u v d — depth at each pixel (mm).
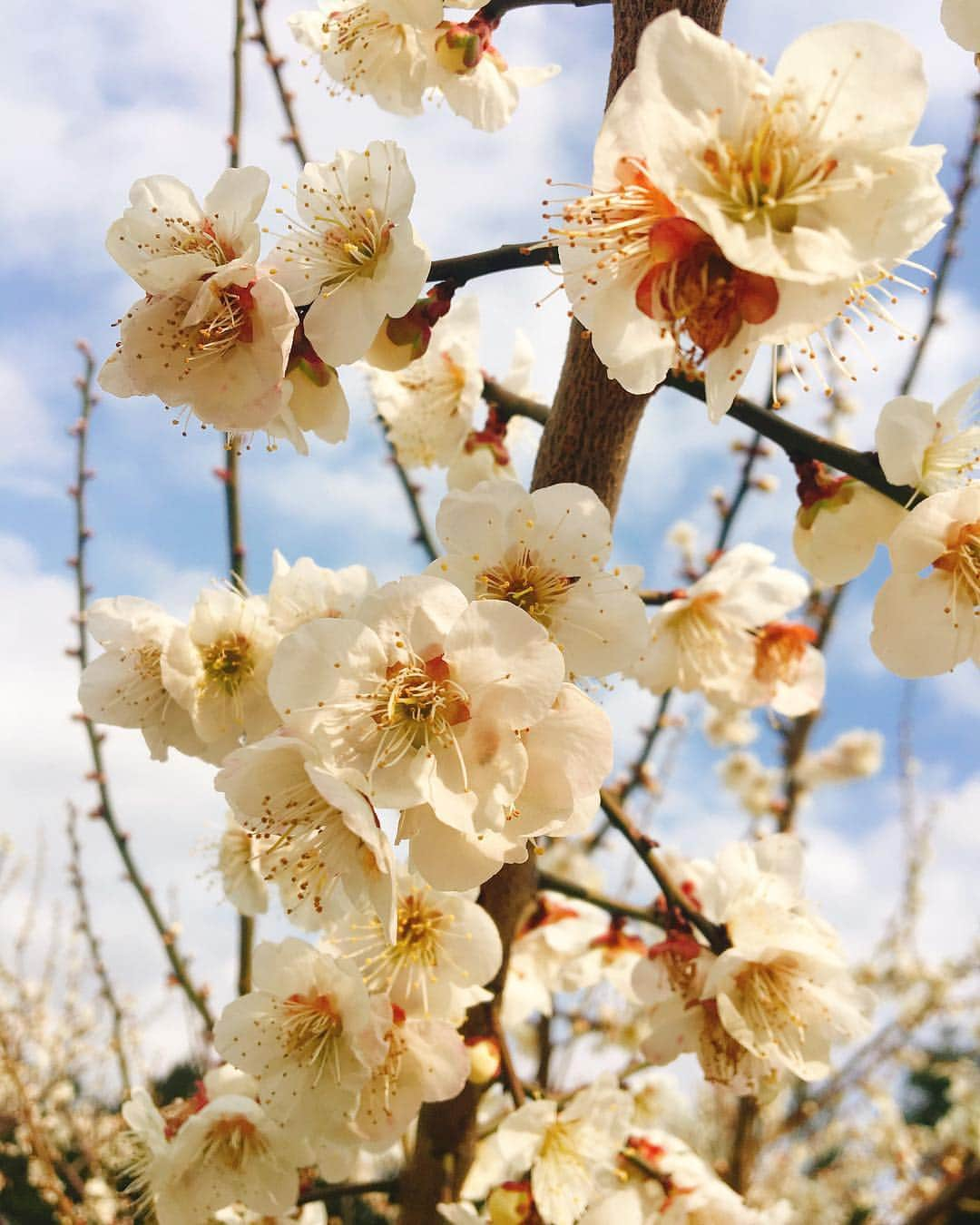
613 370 135
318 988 160
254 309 138
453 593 128
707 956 172
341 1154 165
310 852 132
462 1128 177
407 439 204
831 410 332
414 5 163
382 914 124
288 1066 157
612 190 124
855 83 119
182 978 220
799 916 177
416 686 124
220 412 140
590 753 124
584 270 130
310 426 149
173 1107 180
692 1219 182
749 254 116
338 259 144
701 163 120
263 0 221
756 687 203
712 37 119
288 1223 185
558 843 291
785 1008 167
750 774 463
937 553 144
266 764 126
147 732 173
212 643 168
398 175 143
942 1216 330
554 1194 170
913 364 268
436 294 150
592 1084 181
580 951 208
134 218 144
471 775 122
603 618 144
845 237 119
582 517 144
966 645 145
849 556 162
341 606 174
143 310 139
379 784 122
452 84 177
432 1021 160
